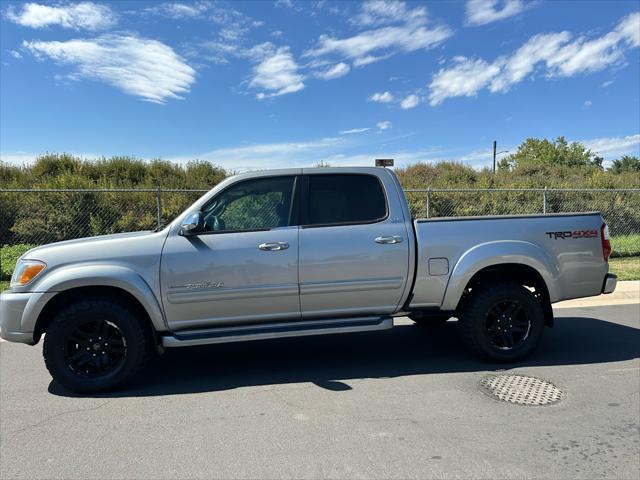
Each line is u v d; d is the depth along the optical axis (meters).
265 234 4.46
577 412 3.71
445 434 3.37
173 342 4.29
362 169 4.80
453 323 6.61
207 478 2.87
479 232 4.75
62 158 16.39
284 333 4.44
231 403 4.01
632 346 5.41
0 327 4.27
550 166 23.83
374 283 4.60
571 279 4.92
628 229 15.34
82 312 4.20
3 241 12.13
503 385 4.29
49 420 3.74
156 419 3.72
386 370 4.74
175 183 16.61
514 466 2.94
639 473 2.85
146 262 4.27
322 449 3.18
